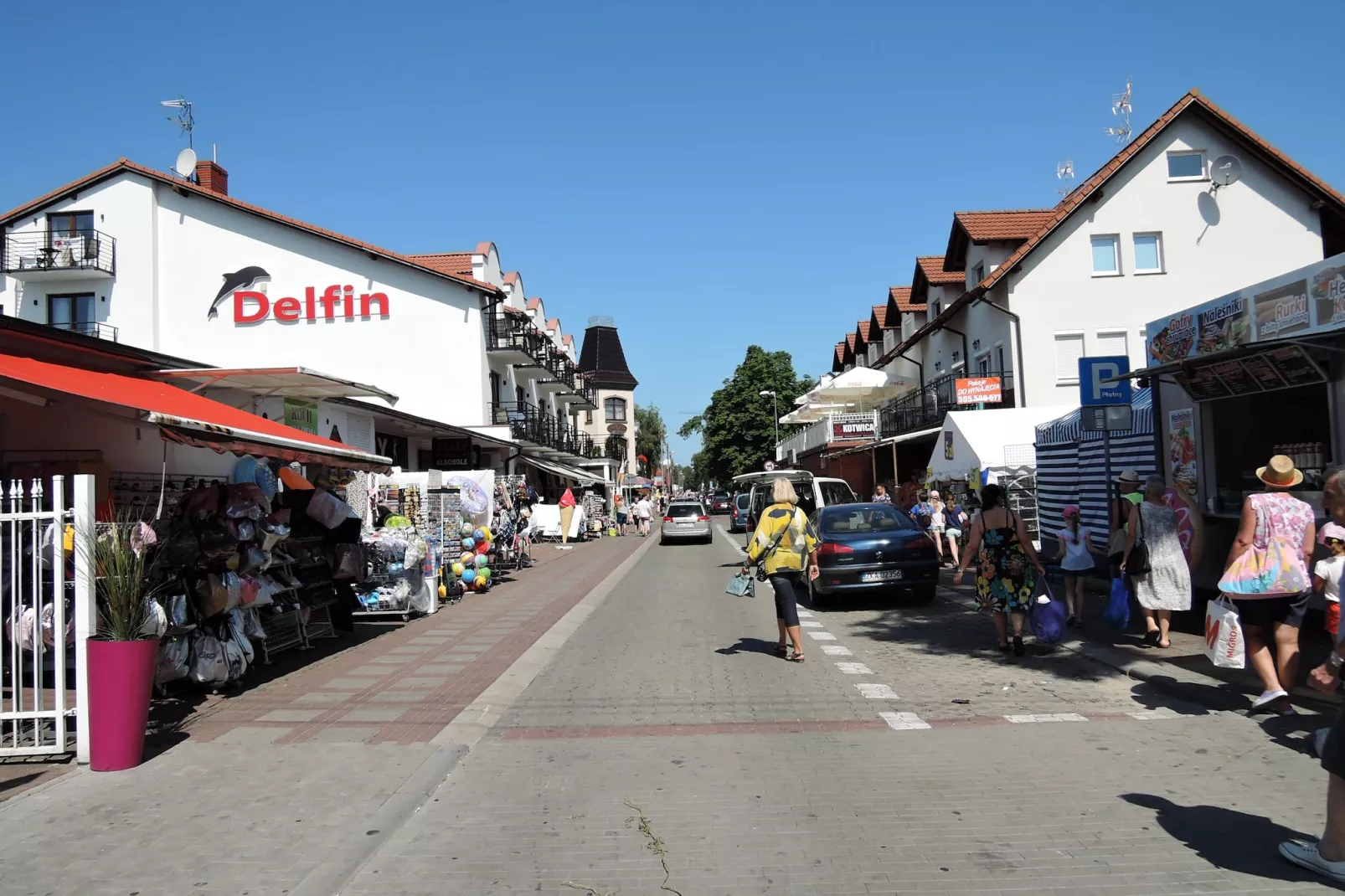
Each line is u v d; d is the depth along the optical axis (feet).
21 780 17.93
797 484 74.74
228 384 39.01
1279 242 82.58
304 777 17.92
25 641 22.02
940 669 28.14
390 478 50.14
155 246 102.06
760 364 212.84
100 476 32.07
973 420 60.95
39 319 100.22
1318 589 18.29
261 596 27.27
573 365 157.28
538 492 129.18
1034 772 17.46
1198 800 15.65
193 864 13.69
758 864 13.39
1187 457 36.55
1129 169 83.71
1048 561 40.52
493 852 14.14
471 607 47.14
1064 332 83.10
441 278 102.99
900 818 15.12
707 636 35.96
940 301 111.65
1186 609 28.22
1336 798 12.30
